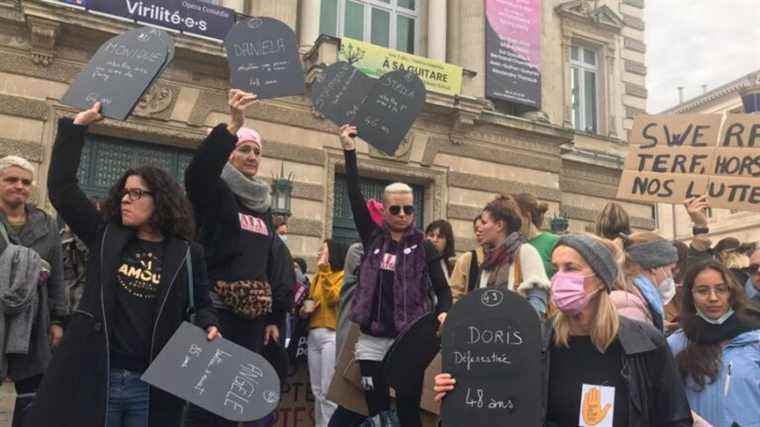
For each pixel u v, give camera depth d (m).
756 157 6.63
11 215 4.62
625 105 17.73
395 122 5.43
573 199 16.11
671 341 3.93
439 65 13.20
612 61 17.61
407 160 12.96
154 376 2.93
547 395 2.83
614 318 2.81
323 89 5.53
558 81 16.23
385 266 4.40
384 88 5.49
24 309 4.26
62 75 10.22
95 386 2.93
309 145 12.05
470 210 13.38
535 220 5.05
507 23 14.67
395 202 4.42
